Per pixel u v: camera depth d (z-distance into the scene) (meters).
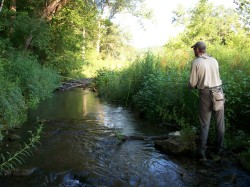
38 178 4.46
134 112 9.69
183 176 4.45
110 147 5.88
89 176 4.51
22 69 11.27
